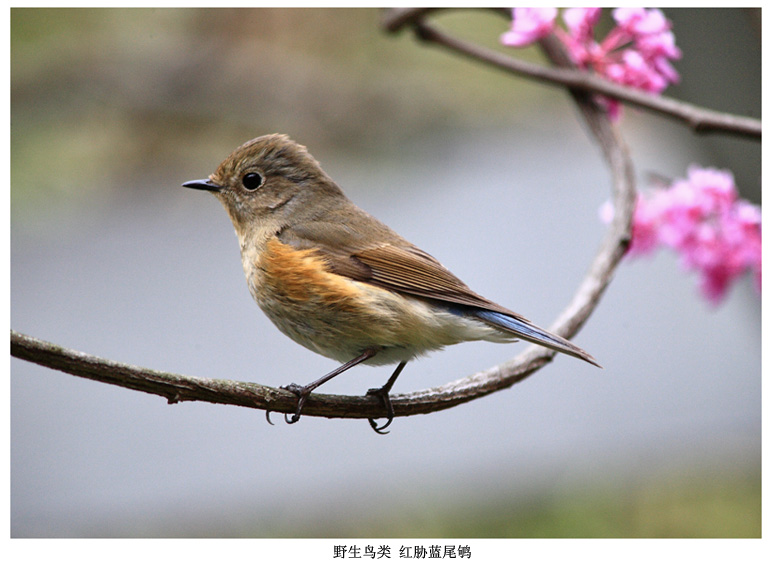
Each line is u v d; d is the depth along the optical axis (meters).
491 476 11.84
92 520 10.10
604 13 10.05
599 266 7.23
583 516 12.34
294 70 14.57
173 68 14.08
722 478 12.89
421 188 14.48
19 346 4.65
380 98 14.80
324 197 7.21
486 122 15.87
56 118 13.70
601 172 15.21
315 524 11.38
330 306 6.56
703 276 8.20
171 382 5.12
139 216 14.21
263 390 5.59
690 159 12.79
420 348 6.65
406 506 11.84
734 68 9.77
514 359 6.62
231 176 7.25
